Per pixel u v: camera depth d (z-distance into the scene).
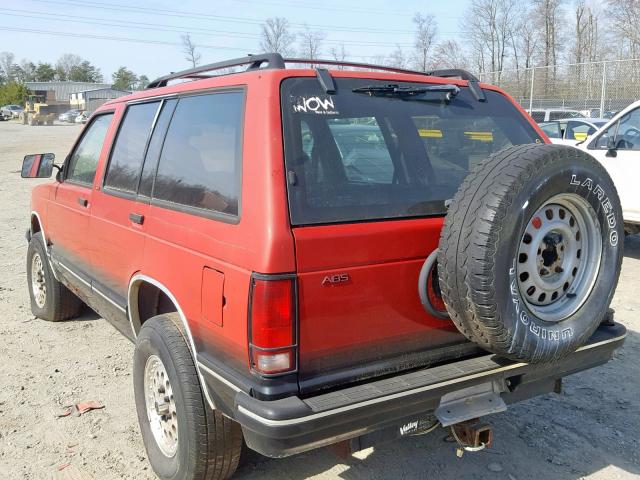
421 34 56.06
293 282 2.53
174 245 3.18
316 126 2.85
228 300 2.71
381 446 3.83
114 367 4.95
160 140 3.62
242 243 2.64
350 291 2.66
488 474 3.54
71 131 47.66
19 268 8.12
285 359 2.53
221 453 3.07
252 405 2.50
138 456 3.71
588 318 2.94
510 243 2.59
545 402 4.42
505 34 58.50
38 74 145.62
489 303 2.58
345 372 2.69
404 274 2.80
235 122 2.95
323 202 2.69
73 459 3.66
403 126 3.15
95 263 4.36
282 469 3.55
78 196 4.62
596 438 3.92
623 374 4.84
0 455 3.70
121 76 120.94
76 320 6.05
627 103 20.34
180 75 3.99
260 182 2.65
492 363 2.92
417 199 2.95
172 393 3.14
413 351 2.90
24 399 4.40
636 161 8.01
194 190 3.14
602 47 52.03
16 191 15.98
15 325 5.91
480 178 2.67
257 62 3.25
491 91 3.69
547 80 23.02
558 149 2.75
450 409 2.83
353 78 3.12
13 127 56.03
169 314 3.39
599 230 2.96
